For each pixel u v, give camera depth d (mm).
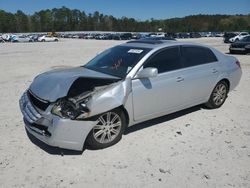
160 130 5383
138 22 156750
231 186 3705
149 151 4574
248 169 4098
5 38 59156
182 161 4289
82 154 4445
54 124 4051
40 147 4656
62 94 4211
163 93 5215
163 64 5285
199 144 4848
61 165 4145
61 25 151000
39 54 22594
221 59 6555
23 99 4918
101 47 33375
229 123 5809
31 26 144500
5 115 6180
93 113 4238
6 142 4840
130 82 4715
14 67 13883
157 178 3859
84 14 159000
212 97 6477
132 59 5102
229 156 4453
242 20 151500
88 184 3717
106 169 4055
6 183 3730
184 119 5965
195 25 151125
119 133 4770
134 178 3852
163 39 6281
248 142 4949
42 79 4898
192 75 5730
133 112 4859
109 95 4402
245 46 21312
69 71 5250
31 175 3902
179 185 3715
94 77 4641
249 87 9125
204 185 3721
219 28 149000
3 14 136500
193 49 5938
